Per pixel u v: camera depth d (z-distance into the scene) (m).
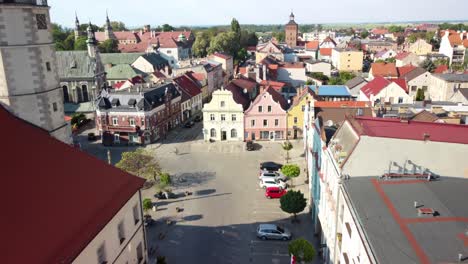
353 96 103.81
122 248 29.84
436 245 21.81
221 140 85.25
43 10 30.50
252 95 99.06
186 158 74.75
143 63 141.25
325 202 40.72
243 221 50.75
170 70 139.88
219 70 139.75
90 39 110.94
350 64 177.25
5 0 27.78
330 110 60.34
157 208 54.50
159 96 87.75
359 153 31.61
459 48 171.38
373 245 22.03
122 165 54.25
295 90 107.50
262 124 83.69
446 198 27.16
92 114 104.25
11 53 28.77
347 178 31.25
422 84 109.06
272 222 50.44
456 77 100.19
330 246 37.19
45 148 26.47
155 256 43.03
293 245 38.09
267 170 66.00
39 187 23.75
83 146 82.50
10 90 29.31
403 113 56.59
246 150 78.62
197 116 107.06
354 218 26.02
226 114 83.38
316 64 158.12
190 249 44.59
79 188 26.48
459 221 24.09
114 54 151.75
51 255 21.27
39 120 31.34
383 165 31.64
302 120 83.19
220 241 46.19
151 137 83.38
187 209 54.16
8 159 23.23
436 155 31.05
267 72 123.06
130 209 31.19
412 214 25.09
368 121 36.50
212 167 69.88
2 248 19.33
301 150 77.62
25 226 21.20
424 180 30.11
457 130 33.94
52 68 32.19
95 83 107.94
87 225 24.75
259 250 44.28
